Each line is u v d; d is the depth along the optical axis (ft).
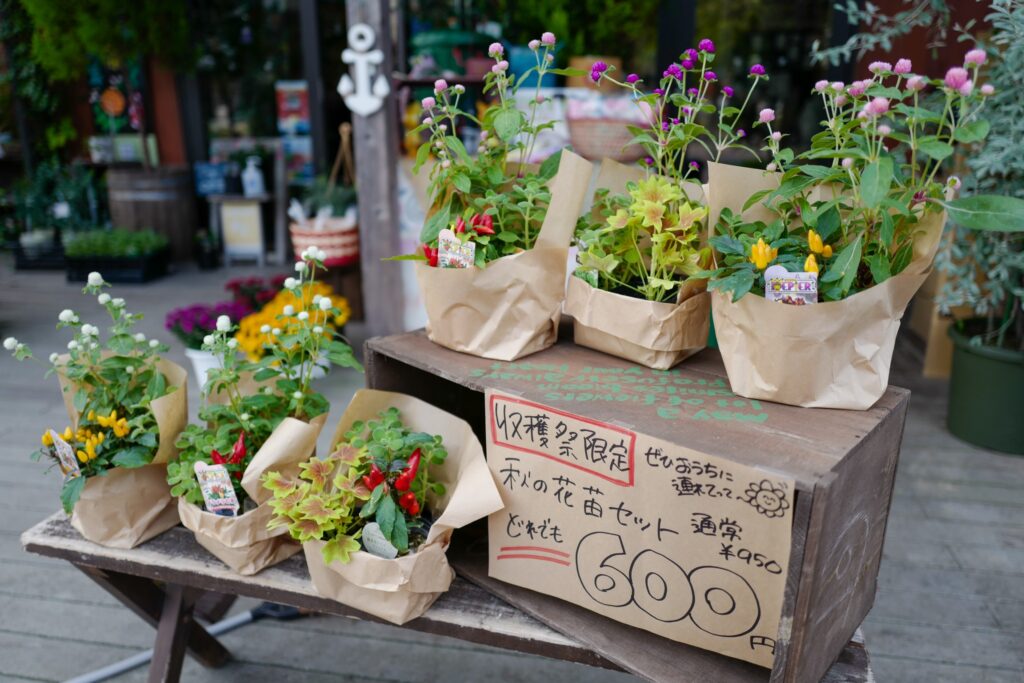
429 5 12.81
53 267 18.78
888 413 3.58
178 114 19.56
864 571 3.78
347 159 13.61
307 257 4.76
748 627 3.37
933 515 8.02
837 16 11.27
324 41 18.22
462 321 4.33
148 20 16.43
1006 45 8.64
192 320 9.86
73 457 4.34
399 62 12.72
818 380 3.55
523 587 4.16
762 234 3.79
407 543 3.91
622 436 3.43
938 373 11.74
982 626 6.37
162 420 4.41
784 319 3.45
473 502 3.83
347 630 6.51
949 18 8.22
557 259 4.23
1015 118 7.47
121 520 4.57
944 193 3.60
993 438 9.36
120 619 6.57
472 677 5.96
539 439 3.74
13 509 8.11
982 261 8.36
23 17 17.79
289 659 6.15
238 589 4.35
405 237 11.97
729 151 13.74
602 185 4.71
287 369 4.96
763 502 3.10
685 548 3.42
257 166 18.60
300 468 4.42
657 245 4.03
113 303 4.88
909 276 3.43
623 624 3.87
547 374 4.09
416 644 6.34
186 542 4.65
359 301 13.46
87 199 19.22
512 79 4.50
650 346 4.10
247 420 4.62
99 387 4.78
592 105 10.53
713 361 4.33
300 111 19.15
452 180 4.39
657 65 12.21
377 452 4.12
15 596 6.83
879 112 3.21
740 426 3.44
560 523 3.81
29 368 12.18
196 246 18.69
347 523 4.08
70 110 19.95
